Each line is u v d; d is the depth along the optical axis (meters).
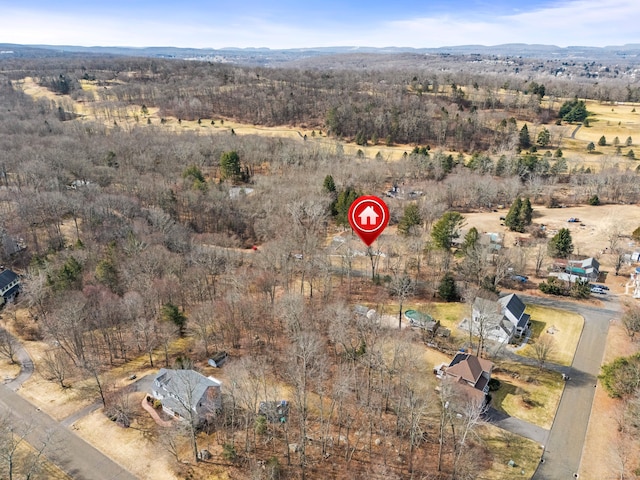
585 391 70.81
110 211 120.25
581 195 156.50
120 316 82.12
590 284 102.06
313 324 82.88
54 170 138.12
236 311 85.25
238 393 64.62
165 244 104.38
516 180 154.38
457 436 61.69
